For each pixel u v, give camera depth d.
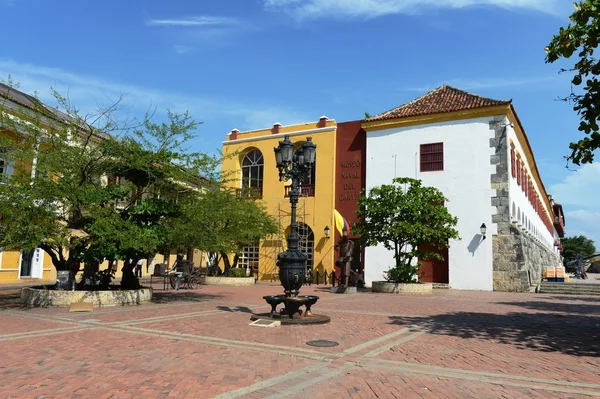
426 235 18.89
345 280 19.50
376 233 20.27
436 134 23.80
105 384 5.18
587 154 8.16
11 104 16.95
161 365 6.08
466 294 19.27
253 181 29.67
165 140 14.11
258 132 29.75
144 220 14.02
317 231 26.64
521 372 6.16
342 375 5.86
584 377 5.95
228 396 4.88
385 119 25.06
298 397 4.93
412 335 8.86
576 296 19.05
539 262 28.36
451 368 6.32
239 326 9.45
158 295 16.34
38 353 6.60
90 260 12.87
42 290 12.33
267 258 27.78
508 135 22.48
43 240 11.92
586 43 7.85
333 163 26.78
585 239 88.31
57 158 12.53
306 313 10.60
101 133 13.67
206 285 22.75
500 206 21.78
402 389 5.30
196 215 14.95
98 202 12.46
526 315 12.23
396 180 20.50
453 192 22.89
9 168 15.77
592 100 7.95
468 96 24.91
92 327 8.97
